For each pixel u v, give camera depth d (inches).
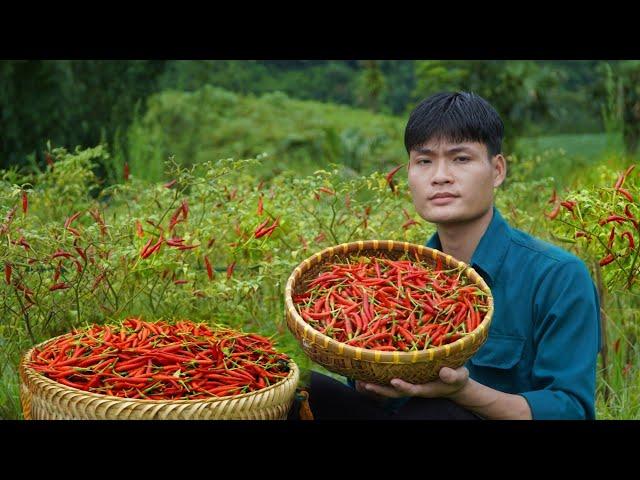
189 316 146.5
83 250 134.7
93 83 391.2
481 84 460.8
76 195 174.4
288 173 160.4
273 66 942.4
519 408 95.3
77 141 372.8
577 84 674.8
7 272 124.3
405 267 107.3
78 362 101.4
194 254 147.3
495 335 105.6
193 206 156.6
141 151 282.8
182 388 96.7
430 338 93.7
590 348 99.7
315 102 858.1
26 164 348.5
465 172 101.7
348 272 107.3
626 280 138.6
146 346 104.2
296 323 95.4
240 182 175.2
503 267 106.0
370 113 783.1
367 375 91.7
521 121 460.4
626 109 388.5
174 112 573.3
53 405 94.1
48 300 136.8
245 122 626.8
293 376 103.4
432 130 101.6
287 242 154.6
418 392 92.4
